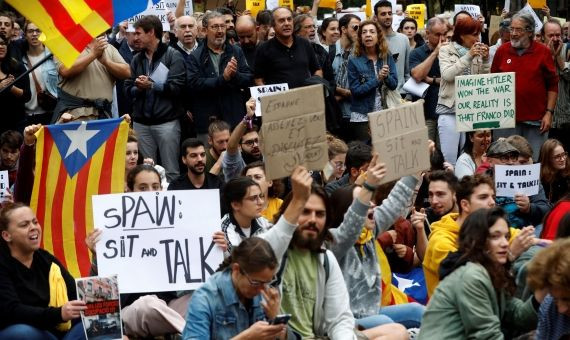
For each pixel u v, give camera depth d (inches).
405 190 513.0
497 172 642.2
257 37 907.4
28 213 487.8
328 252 458.0
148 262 500.7
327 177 638.5
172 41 907.4
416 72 852.6
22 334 472.4
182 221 502.0
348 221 478.6
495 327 426.6
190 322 420.8
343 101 832.9
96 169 571.2
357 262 493.7
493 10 1352.1
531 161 657.6
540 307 420.8
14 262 489.7
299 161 461.1
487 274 431.5
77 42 623.5
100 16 625.0
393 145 501.4
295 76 794.2
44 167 565.6
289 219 439.5
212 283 425.4
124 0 628.7
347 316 454.0
